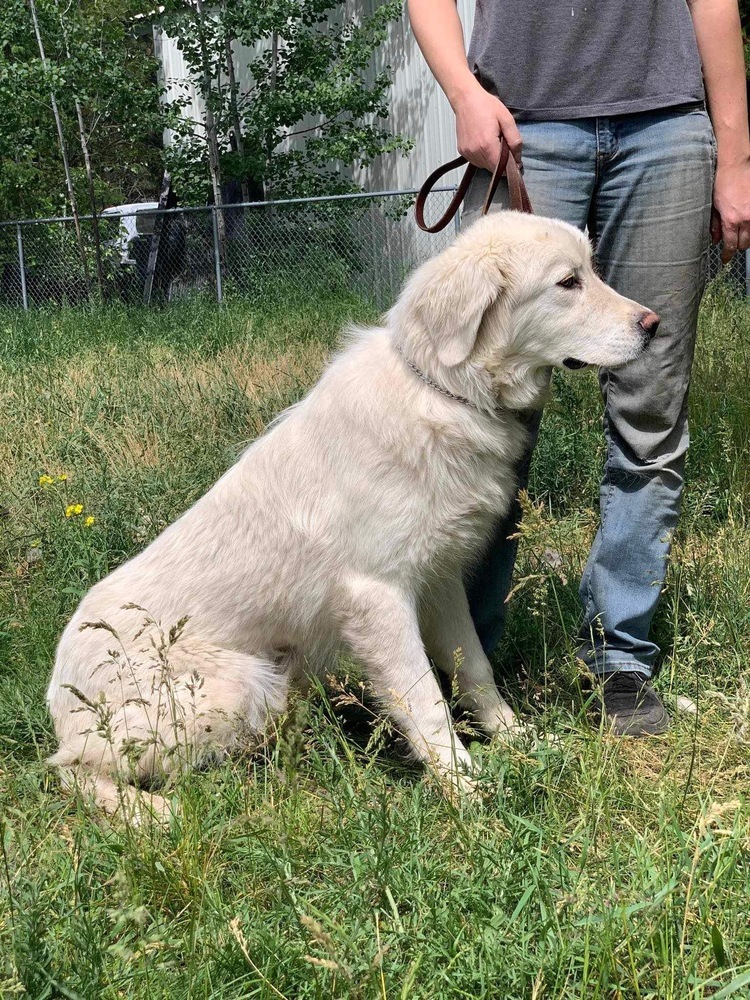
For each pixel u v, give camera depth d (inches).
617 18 77.9
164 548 83.9
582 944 56.3
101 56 378.9
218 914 60.0
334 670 86.0
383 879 60.8
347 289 337.7
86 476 128.3
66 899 62.7
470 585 89.3
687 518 106.9
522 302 77.7
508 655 93.5
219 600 81.3
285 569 80.4
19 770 76.2
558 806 68.5
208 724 77.5
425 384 78.0
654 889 59.0
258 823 67.1
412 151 411.2
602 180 82.1
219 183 399.5
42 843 67.0
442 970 55.0
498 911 58.4
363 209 367.9
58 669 82.0
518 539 92.9
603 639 86.0
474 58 82.4
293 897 58.7
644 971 54.5
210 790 71.2
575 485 125.3
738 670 84.0
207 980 55.5
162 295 395.5
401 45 407.2
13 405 170.7
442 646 85.7
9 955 56.9
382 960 54.6
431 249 372.2
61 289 409.7
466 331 76.1
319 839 66.3
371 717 87.9
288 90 398.9
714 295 209.6
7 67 367.9
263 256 367.6
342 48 412.8
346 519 78.5
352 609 79.3
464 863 65.0
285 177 423.8
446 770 72.0
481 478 79.4
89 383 189.2
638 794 69.4
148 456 138.6
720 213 82.5
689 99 78.3
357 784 70.5
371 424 77.7
